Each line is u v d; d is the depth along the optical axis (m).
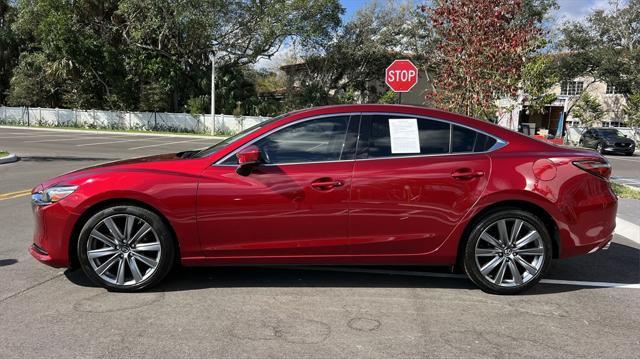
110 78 39.31
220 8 37.19
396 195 4.45
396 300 4.51
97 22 40.78
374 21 41.75
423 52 39.00
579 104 39.88
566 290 4.88
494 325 4.01
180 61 41.00
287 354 3.45
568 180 4.56
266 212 4.41
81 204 4.37
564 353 3.56
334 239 4.49
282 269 5.33
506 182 4.49
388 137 4.59
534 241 4.60
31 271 5.09
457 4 10.71
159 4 36.59
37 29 37.66
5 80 44.94
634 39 36.31
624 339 3.80
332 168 4.46
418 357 3.45
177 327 3.85
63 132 32.91
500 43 10.30
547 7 34.44
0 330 3.75
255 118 38.34
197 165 4.50
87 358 3.35
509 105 15.99
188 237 4.43
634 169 18.84
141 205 4.43
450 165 4.51
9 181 11.09
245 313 4.14
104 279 4.48
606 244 4.76
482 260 4.68
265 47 40.03
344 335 3.76
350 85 44.62
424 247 4.57
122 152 19.58
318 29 37.81
